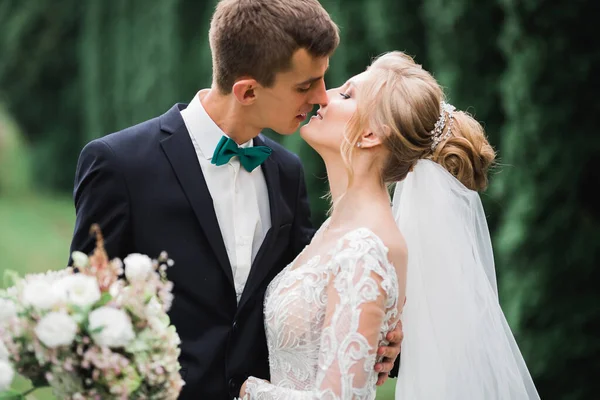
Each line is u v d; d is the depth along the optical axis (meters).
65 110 14.83
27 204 14.20
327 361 2.29
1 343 1.85
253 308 2.62
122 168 2.51
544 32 4.55
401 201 2.68
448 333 2.57
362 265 2.31
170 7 10.16
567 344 4.58
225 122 2.61
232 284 2.57
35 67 14.62
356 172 2.50
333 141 2.54
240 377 2.57
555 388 4.63
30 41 14.53
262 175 2.74
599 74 4.55
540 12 4.50
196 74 10.09
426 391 2.57
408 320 2.62
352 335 2.26
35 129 15.27
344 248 2.37
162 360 1.94
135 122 11.39
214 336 2.54
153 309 1.95
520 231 4.68
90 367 1.88
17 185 14.99
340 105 2.54
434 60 5.48
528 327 4.68
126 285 2.05
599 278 4.60
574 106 4.59
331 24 2.52
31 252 10.84
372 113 2.46
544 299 4.62
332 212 2.61
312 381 2.46
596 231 4.59
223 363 2.55
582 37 4.53
